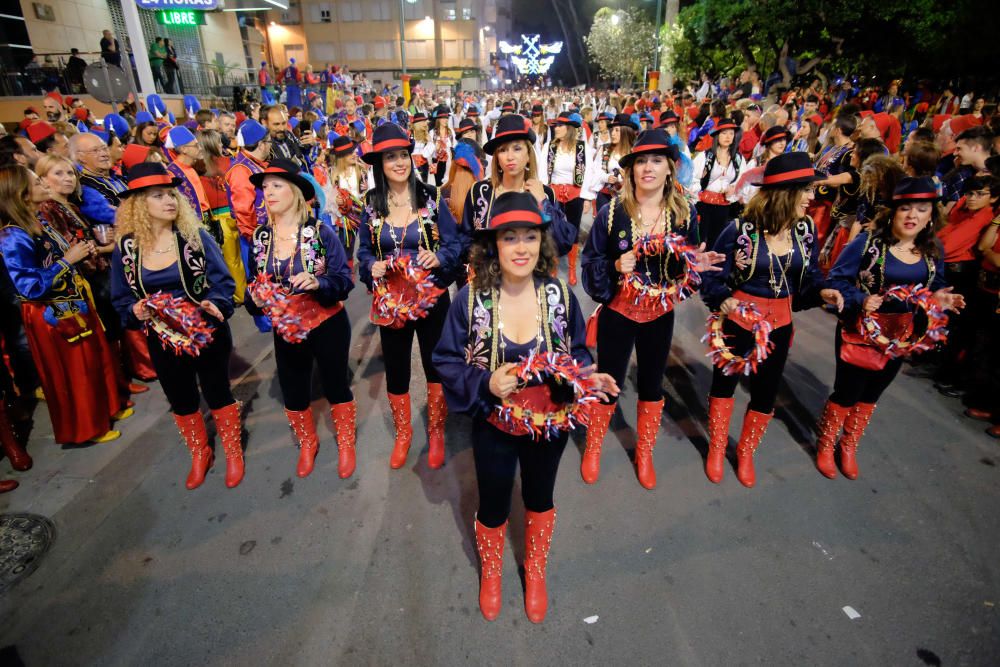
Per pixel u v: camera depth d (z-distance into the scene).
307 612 2.66
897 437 3.94
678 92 25.69
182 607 2.70
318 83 25.77
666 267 3.11
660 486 3.48
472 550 3.02
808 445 3.88
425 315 3.28
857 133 5.97
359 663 2.43
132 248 3.04
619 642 2.50
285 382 3.41
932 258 3.10
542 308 2.23
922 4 17.98
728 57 27.50
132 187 2.92
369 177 6.40
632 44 37.91
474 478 3.60
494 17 59.69
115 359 4.41
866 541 3.03
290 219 3.18
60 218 3.82
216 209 5.88
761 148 7.34
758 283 3.12
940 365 4.69
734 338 3.23
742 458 3.51
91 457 3.87
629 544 3.03
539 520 2.51
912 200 2.95
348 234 6.18
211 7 13.81
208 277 3.23
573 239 3.79
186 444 3.81
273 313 3.03
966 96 13.15
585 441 3.96
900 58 20.17
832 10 19.09
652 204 3.11
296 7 51.03
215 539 3.11
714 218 6.79
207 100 17.64
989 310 4.18
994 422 4.06
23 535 3.16
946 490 3.42
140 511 3.33
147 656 2.47
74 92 13.69
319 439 4.01
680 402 4.43
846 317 3.19
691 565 2.89
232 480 3.52
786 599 2.69
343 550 3.03
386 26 52.03
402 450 3.69
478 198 3.70
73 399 3.83
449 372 2.24
